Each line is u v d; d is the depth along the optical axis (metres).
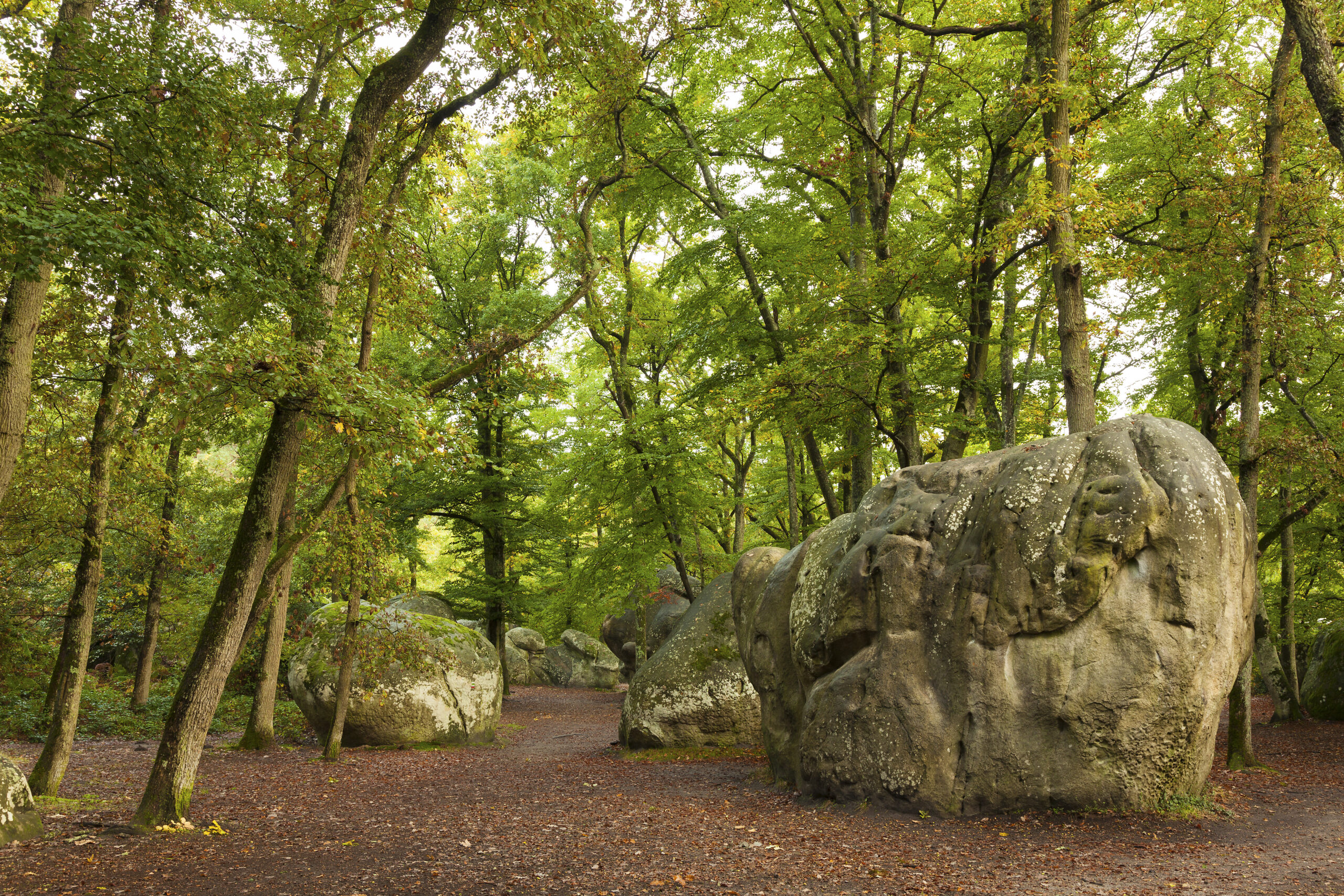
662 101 16.94
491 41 9.79
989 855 6.61
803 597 10.10
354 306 12.09
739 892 5.68
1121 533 7.72
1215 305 14.00
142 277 7.27
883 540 9.09
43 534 12.06
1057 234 10.63
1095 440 8.51
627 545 20.14
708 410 19.86
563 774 12.23
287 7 10.50
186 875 6.11
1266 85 12.62
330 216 8.95
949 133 14.53
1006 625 8.05
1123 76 14.55
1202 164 12.70
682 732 14.34
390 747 15.11
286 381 6.91
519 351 13.57
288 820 8.38
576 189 17.09
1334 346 14.52
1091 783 7.65
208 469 22.52
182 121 7.63
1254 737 14.83
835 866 6.36
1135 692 7.50
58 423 13.00
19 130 6.50
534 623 33.44
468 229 25.42
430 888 5.82
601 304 15.31
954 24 15.24
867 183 16.53
